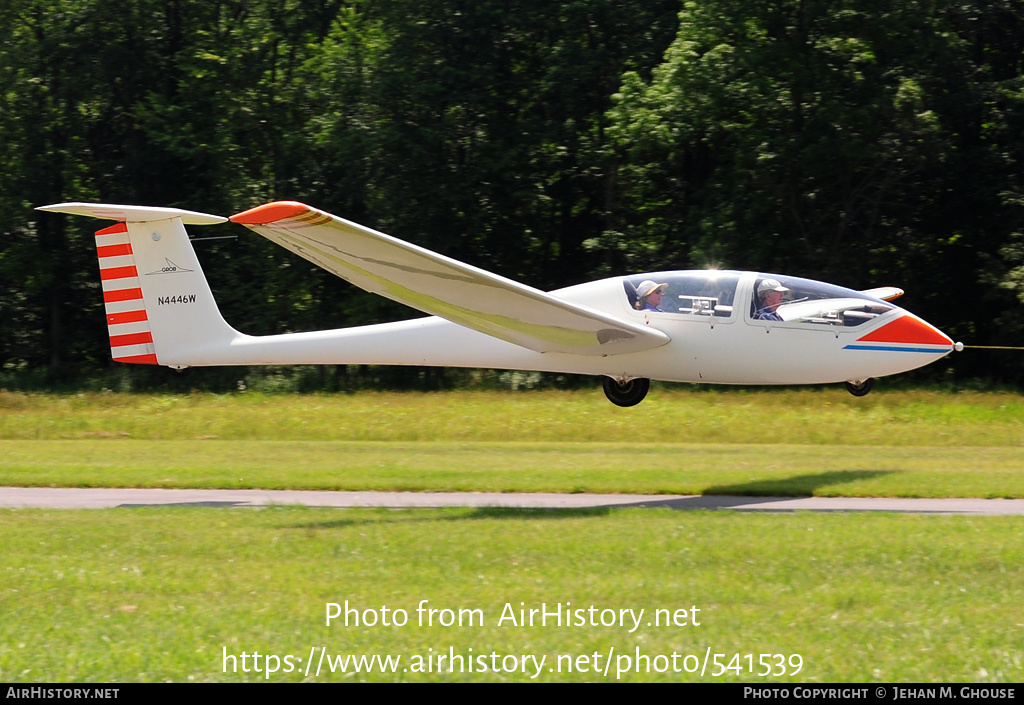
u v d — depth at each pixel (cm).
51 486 4425
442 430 6303
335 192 11381
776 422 6438
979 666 2081
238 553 2962
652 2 10638
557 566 2770
